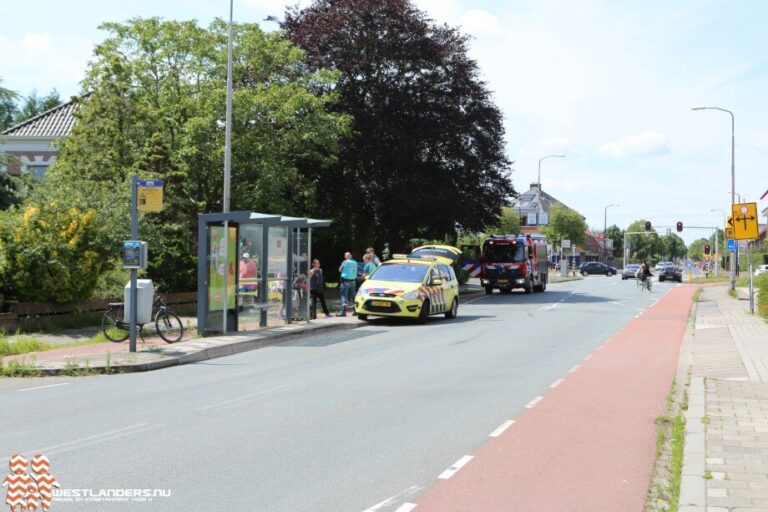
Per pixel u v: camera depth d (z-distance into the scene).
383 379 11.52
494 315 25.45
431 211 35.78
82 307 20.12
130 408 9.17
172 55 31.06
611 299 35.88
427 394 10.19
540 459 6.86
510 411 9.05
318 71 33.16
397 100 35.66
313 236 41.88
